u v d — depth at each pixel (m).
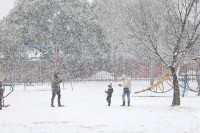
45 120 11.32
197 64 27.14
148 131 9.09
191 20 17.09
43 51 52.97
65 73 44.12
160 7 17.55
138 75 42.97
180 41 16.84
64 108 16.03
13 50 47.09
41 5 52.66
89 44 54.25
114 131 9.08
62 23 52.69
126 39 38.97
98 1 50.75
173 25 16.73
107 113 13.62
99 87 34.19
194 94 27.27
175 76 17.33
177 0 16.75
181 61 17.42
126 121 11.11
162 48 20.98
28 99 22.70
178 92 17.36
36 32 51.91
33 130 9.09
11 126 9.78
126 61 44.16
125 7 18.64
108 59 47.41
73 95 25.88
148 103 19.58
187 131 9.06
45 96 24.69
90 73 46.25
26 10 52.94
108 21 45.53
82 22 52.44
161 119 11.56
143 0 17.70
